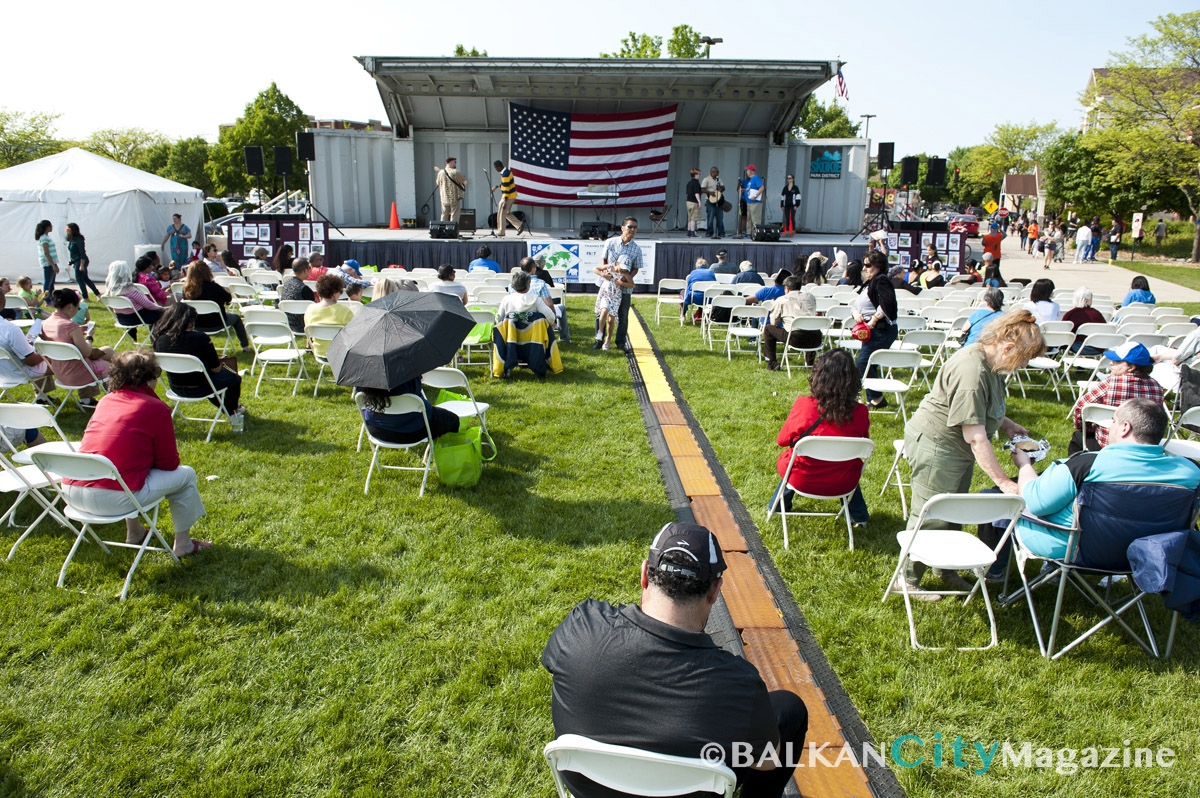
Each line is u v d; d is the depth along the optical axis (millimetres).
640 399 7328
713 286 10430
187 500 3891
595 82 16766
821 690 3082
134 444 3635
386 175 19578
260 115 44656
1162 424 3146
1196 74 23656
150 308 8609
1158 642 3459
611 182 18703
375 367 4465
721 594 3807
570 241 15359
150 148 54375
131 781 2518
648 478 5270
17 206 15320
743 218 18922
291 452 5637
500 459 5570
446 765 2635
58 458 3434
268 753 2652
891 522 4707
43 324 5977
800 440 4062
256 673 3070
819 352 9484
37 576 3727
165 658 3135
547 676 3104
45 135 34875
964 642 3441
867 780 2615
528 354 7875
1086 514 3148
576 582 3832
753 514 4730
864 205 20125
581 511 4695
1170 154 23688
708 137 19859
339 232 16609
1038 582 3549
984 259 16297
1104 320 8273
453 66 15430
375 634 3354
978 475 5613
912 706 2998
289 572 3861
